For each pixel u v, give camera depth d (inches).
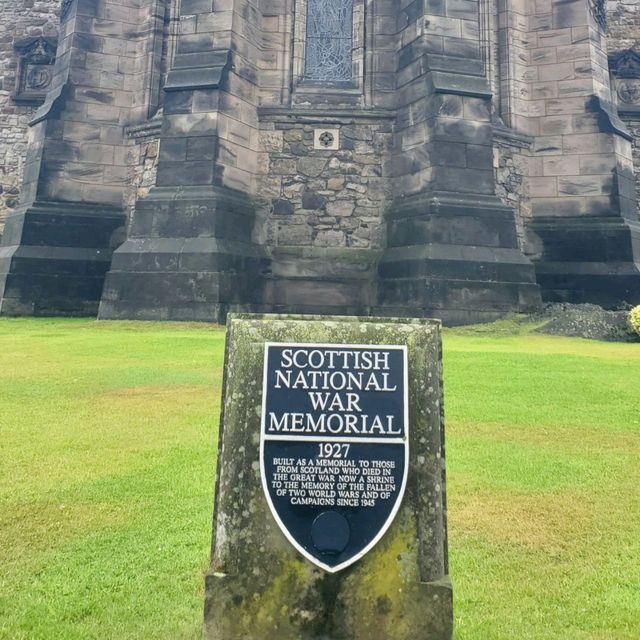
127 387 263.0
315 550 85.3
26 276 564.1
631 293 552.4
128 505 149.0
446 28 533.3
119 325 462.6
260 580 85.0
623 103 803.4
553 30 626.2
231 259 493.4
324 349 92.8
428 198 501.7
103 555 125.7
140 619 104.7
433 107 511.8
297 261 551.5
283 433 89.3
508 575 120.6
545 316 488.1
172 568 121.5
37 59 826.8
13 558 123.6
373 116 568.7
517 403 247.3
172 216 499.2
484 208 498.6
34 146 611.5
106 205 609.3
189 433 203.8
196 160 512.7
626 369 311.0
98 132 614.9
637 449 194.9
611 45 852.6
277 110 566.9
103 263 589.6
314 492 87.8
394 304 502.3
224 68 526.6
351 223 561.3
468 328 461.7
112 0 634.8
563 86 616.4
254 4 570.6
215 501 89.1
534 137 619.2
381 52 578.2
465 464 181.0
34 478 163.2
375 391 91.4
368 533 86.4
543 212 607.2
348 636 83.9
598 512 148.9
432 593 84.9
